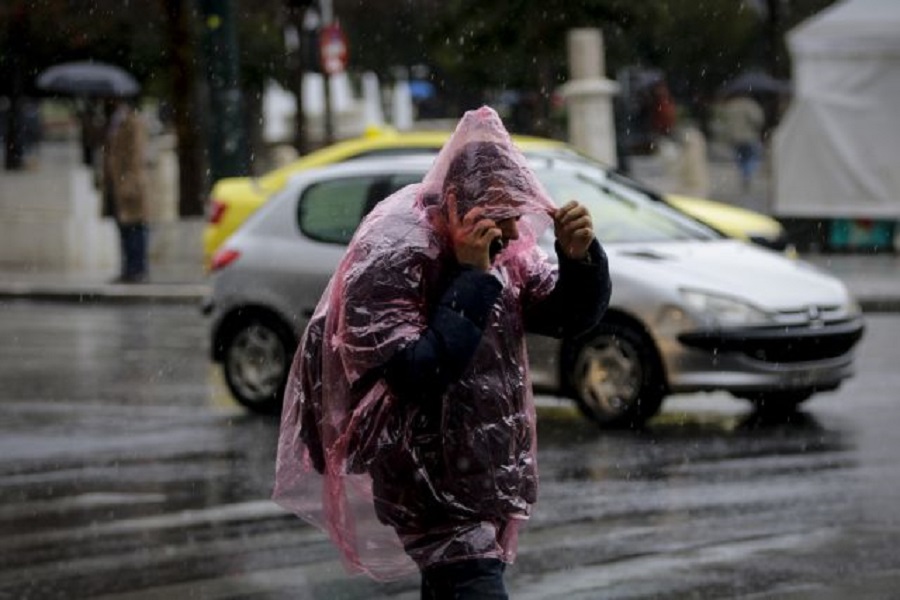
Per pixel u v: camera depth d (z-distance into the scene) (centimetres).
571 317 1159
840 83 5359
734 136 7838
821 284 2645
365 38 8750
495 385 1120
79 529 1962
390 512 1128
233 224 3794
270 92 8438
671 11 8238
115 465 2364
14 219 5666
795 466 2264
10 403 2964
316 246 2800
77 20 7362
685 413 2738
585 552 1809
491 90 7694
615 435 2533
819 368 2580
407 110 9094
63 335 4044
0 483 2242
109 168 5012
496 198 1093
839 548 1806
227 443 2539
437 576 1127
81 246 5612
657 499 2070
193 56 5812
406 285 1098
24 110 8881
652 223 2759
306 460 1173
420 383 1078
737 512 1989
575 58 5497
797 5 9188
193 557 1820
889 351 3438
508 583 1686
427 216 1110
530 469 1143
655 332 2525
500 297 1129
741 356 2522
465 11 6681
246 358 2836
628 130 7675
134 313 4588
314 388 1159
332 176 2841
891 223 5378
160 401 2972
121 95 5541
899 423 2592
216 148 4953
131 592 1675
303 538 1912
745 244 2791
